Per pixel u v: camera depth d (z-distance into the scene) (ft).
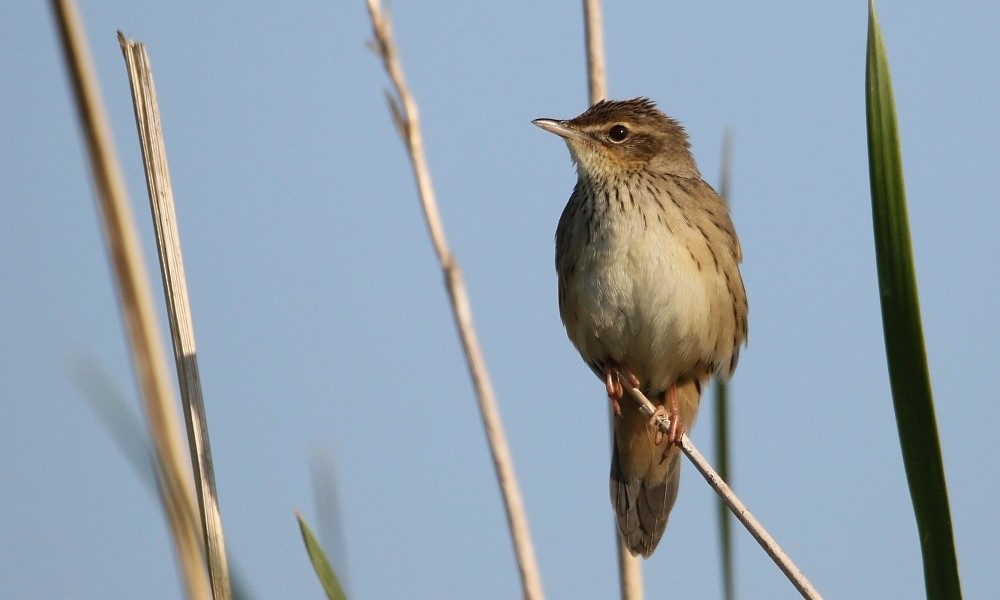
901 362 20.52
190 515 22.61
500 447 29.63
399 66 29.91
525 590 28.81
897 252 20.36
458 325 30.25
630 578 33.24
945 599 20.54
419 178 30.17
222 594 23.03
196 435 24.14
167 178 24.79
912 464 20.65
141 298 22.54
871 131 20.36
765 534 26.45
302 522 22.77
